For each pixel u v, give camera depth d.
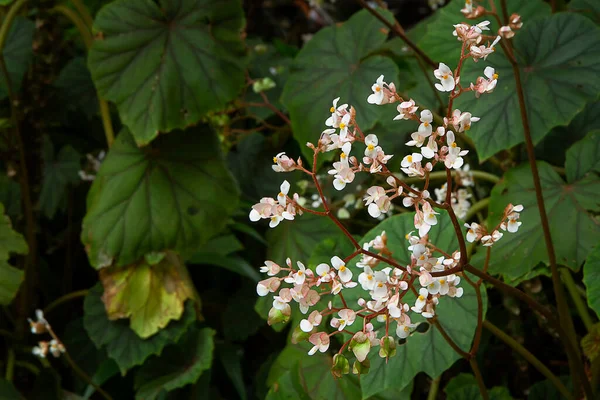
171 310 1.52
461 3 1.48
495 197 1.30
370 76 1.46
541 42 1.29
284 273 1.57
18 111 1.85
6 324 1.83
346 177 0.87
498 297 1.46
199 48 1.46
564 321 1.21
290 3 2.54
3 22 1.65
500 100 1.26
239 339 1.69
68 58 2.14
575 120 1.46
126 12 1.45
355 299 1.17
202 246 1.60
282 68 1.98
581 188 1.25
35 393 1.64
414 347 1.12
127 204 1.49
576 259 1.20
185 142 1.55
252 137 1.94
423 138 0.87
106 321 1.57
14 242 1.55
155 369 1.56
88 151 2.07
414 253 0.88
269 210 0.90
